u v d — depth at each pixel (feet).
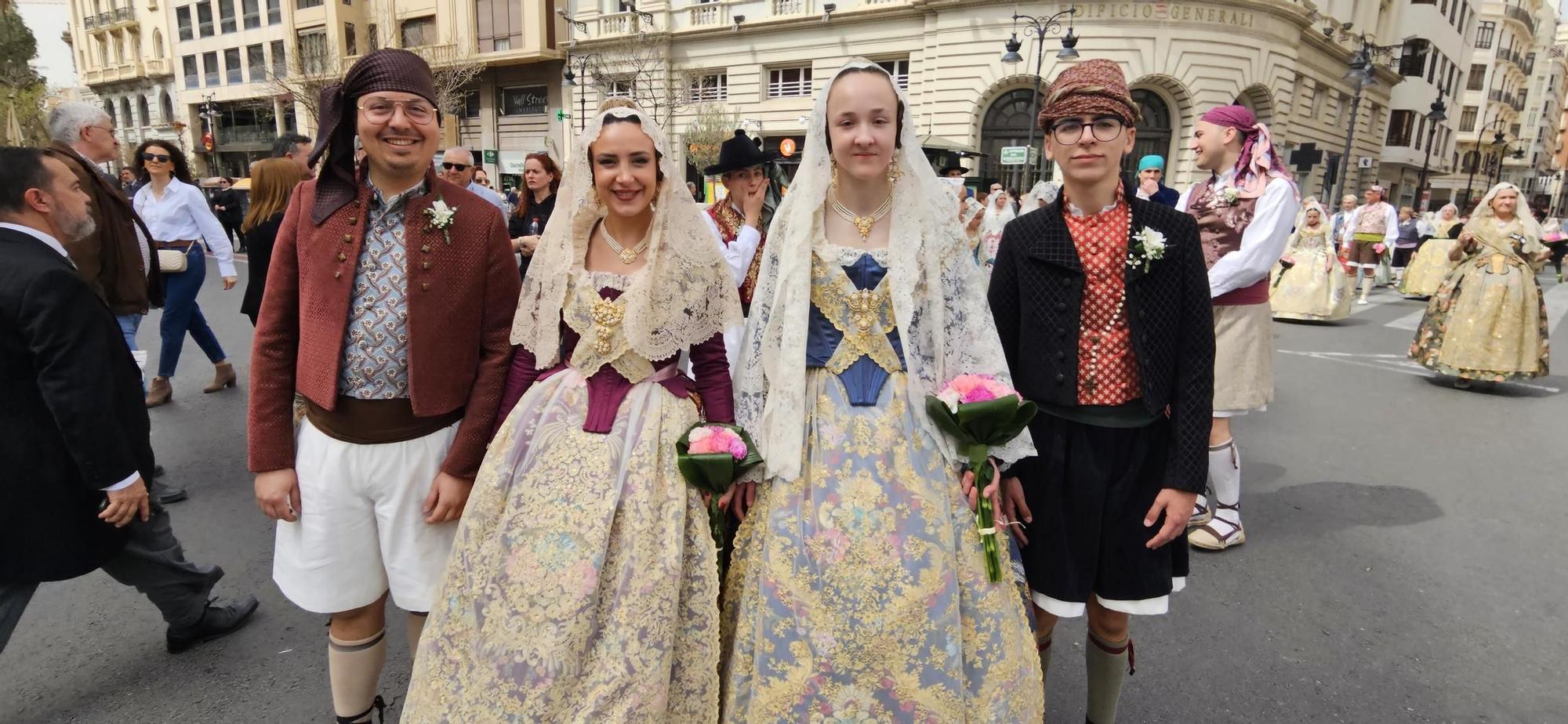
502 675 5.78
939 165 45.37
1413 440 17.44
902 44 69.26
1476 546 12.15
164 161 18.33
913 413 6.38
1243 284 11.16
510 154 96.07
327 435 6.61
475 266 6.84
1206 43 61.46
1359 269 43.04
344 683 7.06
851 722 5.88
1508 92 173.06
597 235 6.87
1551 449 16.89
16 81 89.40
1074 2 60.90
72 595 10.35
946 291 6.54
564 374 6.78
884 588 5.94
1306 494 14.28
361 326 6.49
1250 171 11.28
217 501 13.47
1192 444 6.40
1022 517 6.89
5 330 6.93
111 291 12.51
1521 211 21.08
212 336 20.03
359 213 6.53
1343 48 76.89
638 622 5.86
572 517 6.05
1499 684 8.72
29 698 8.21
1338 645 9.49
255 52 119.96
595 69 78.89
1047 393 6.65
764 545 6.20
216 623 9.36
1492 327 21.16
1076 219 6.73
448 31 95.40
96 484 7.23
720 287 6.88
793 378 6.23
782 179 16.90
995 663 6.10
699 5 79.05
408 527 6.84
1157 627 9.87
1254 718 8.14
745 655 6.20
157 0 135.44
